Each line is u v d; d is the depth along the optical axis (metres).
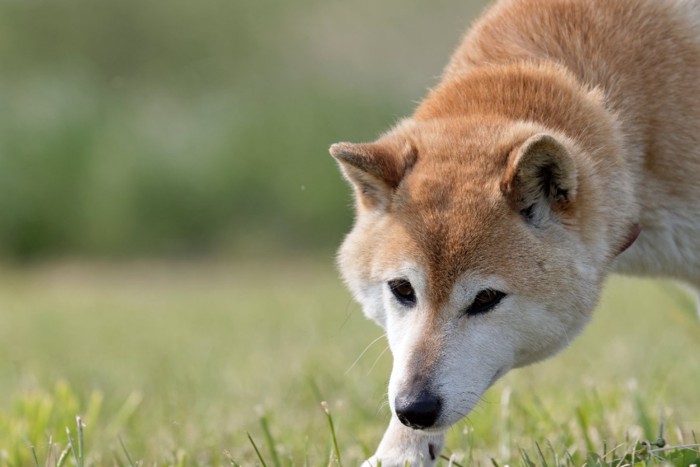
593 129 15.01
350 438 18.45
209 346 29.78
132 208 55.56
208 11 75.12
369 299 15.01
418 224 14.02
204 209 55.81
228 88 66.62
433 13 71.19
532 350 14.21
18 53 70.88
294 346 28.66
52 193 55.72
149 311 38.69
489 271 13.63
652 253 16.02
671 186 15.59
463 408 13.63
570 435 16.73
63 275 52.06
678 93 15.61
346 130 57.47
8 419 18.56
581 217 14.23
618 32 16.02
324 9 73.94
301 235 55.09
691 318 21.91
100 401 19.77
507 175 13.84
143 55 72.44
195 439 18.36
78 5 74.56
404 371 13.68
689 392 20.69
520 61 16.25
